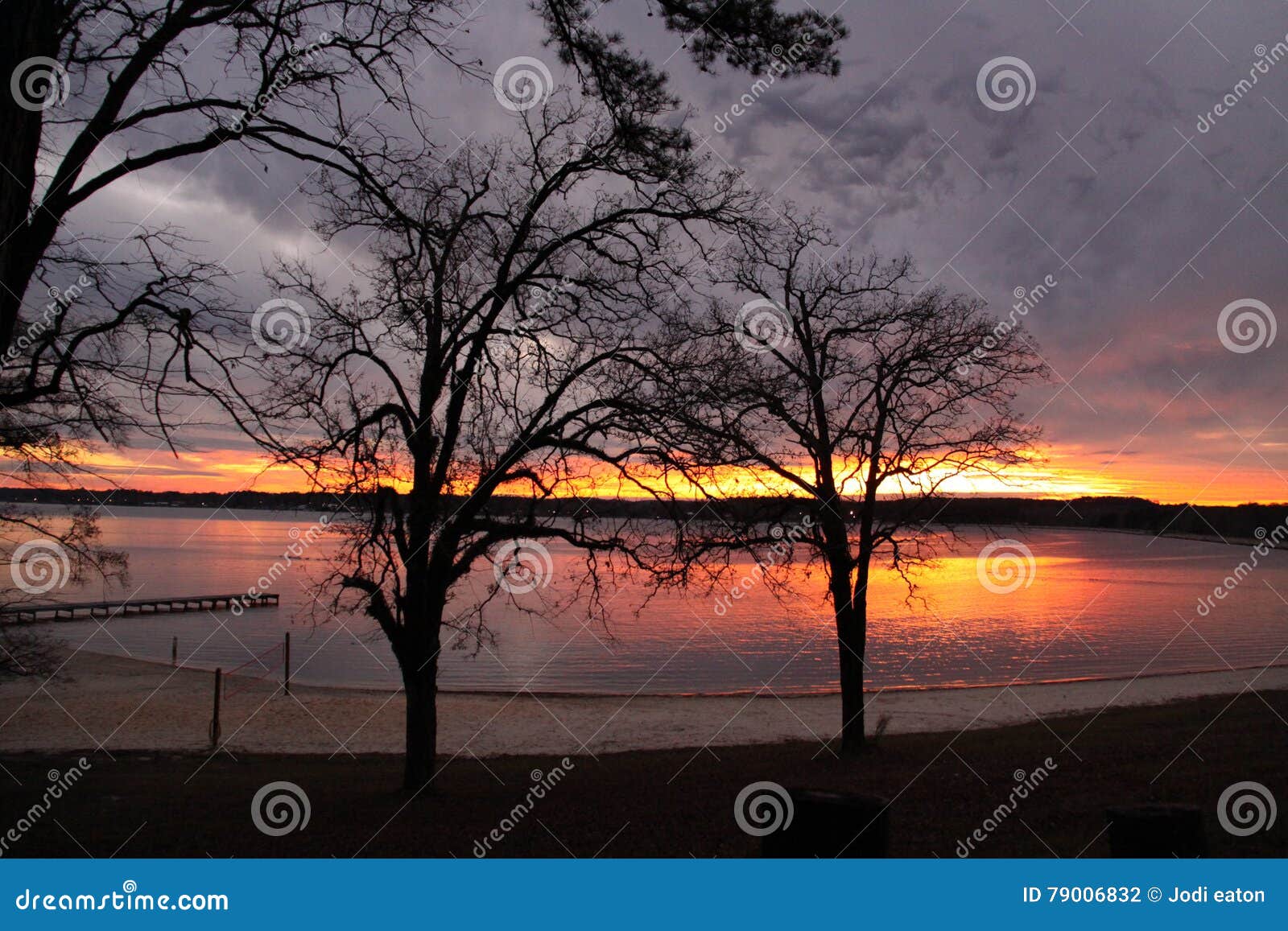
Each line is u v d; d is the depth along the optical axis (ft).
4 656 59.77
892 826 39.22
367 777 65.10
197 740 87.56
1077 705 100.63
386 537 48.55
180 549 483.51
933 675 128.16
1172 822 25.61
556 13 34.91
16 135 23.73
